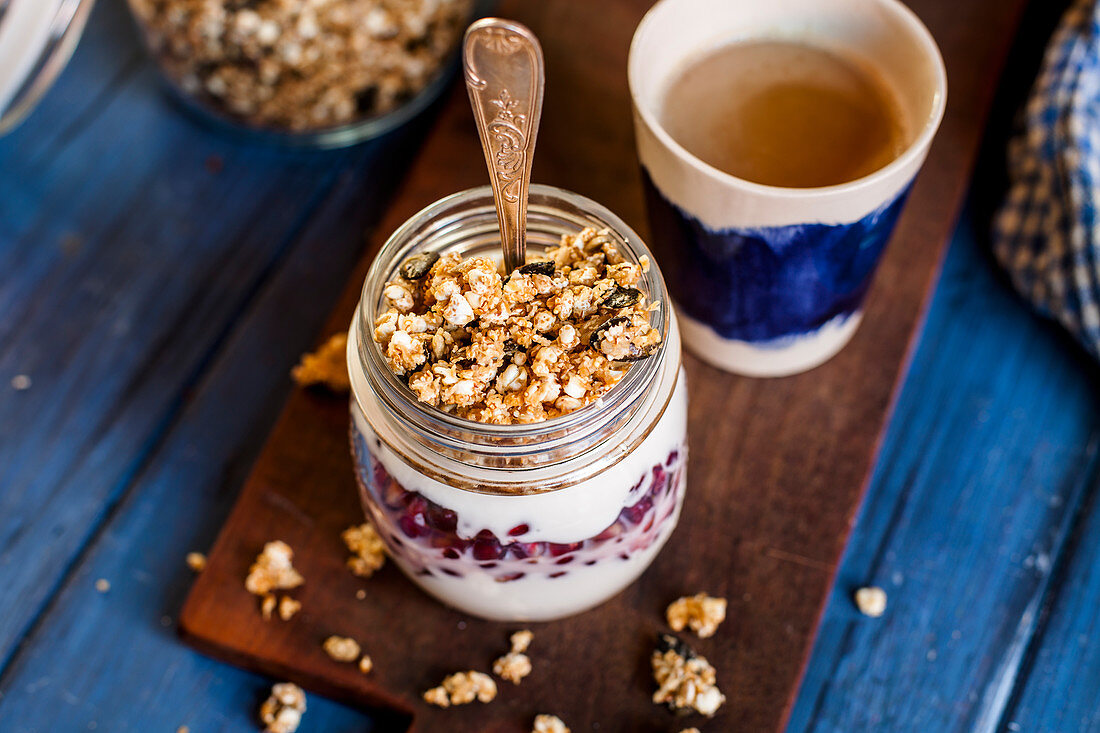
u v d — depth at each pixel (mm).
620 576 547
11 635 597
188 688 584
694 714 549
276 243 669
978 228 658
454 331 485
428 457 487
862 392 602
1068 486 612
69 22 640
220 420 631
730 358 602
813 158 557
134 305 656
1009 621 589
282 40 633
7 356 646
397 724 575
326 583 576
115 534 613
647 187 559
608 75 659
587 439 475
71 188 679
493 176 478
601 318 478
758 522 580
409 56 659
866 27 566
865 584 596
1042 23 684
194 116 697
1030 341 638
